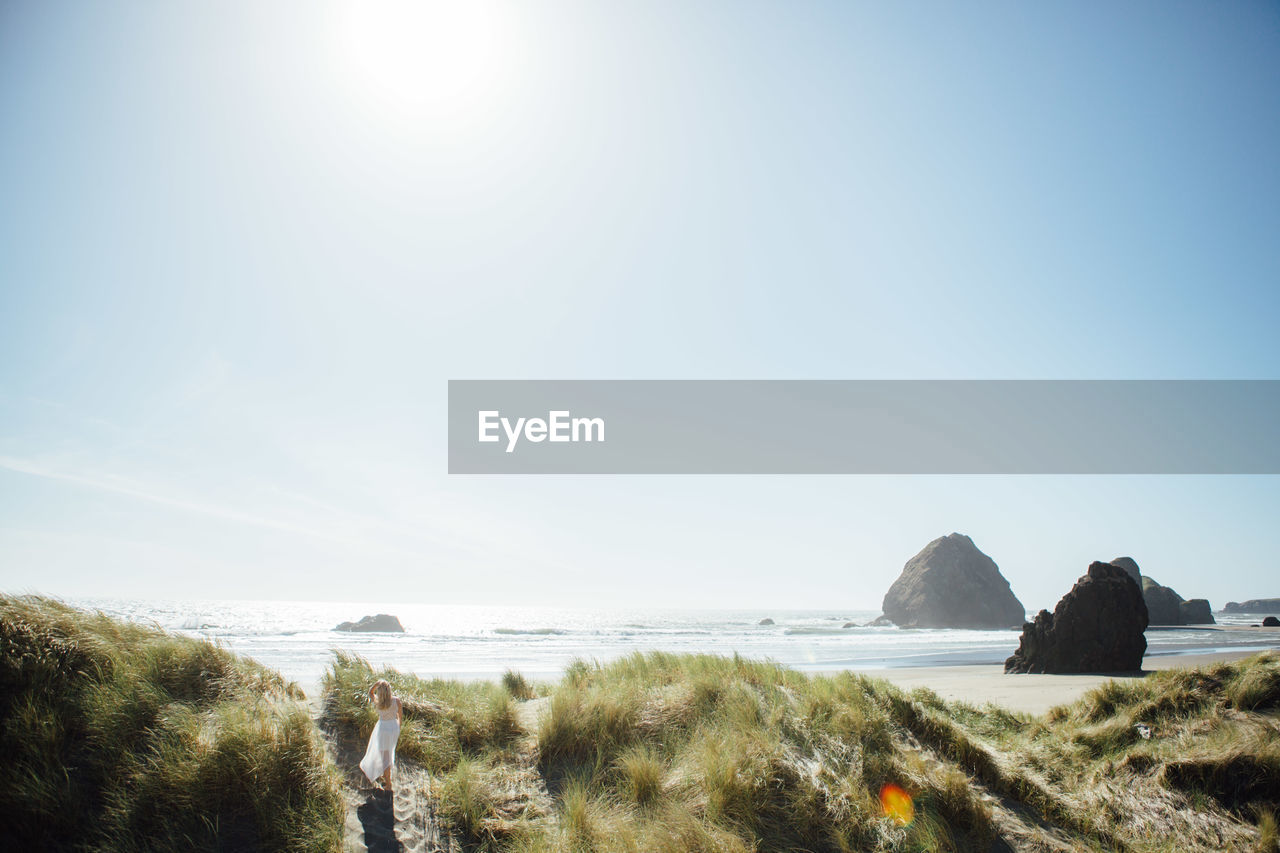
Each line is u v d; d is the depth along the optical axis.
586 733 8.30
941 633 80.88
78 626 7.85
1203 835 6.80
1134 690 10.70
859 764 7.64
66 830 5.49
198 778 6.16
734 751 7.67
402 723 8.23
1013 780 7.79
